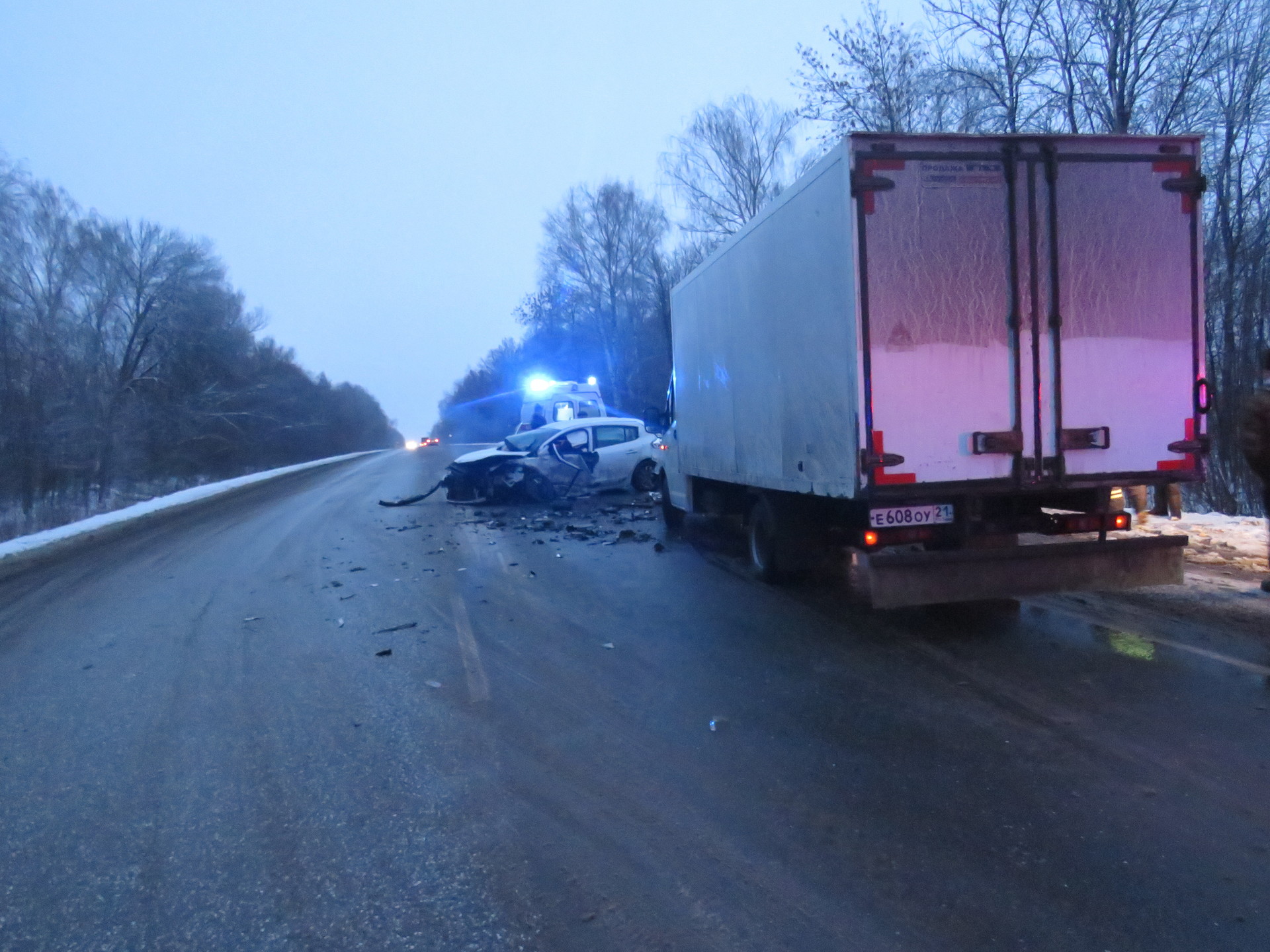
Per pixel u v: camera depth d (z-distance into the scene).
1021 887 3.16
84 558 13.21
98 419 32.47
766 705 5.19
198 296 37.91
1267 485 6.74
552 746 4.68
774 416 7.63
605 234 40.81
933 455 5.94
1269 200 15.05
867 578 6.17
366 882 3.39
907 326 5.89
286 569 10.95
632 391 41.25
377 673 6.18
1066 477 6.07
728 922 3.02
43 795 4.33
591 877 3.36
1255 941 2.81
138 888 3.41
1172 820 3.60
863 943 2.87
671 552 10.93
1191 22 13.99
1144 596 7.36
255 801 4.15
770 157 27.98
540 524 13.77
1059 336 6.02
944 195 5.91
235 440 41.25
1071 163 6.01
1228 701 4.89
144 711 5.57
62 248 32.41
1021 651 6.05
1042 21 14.86
